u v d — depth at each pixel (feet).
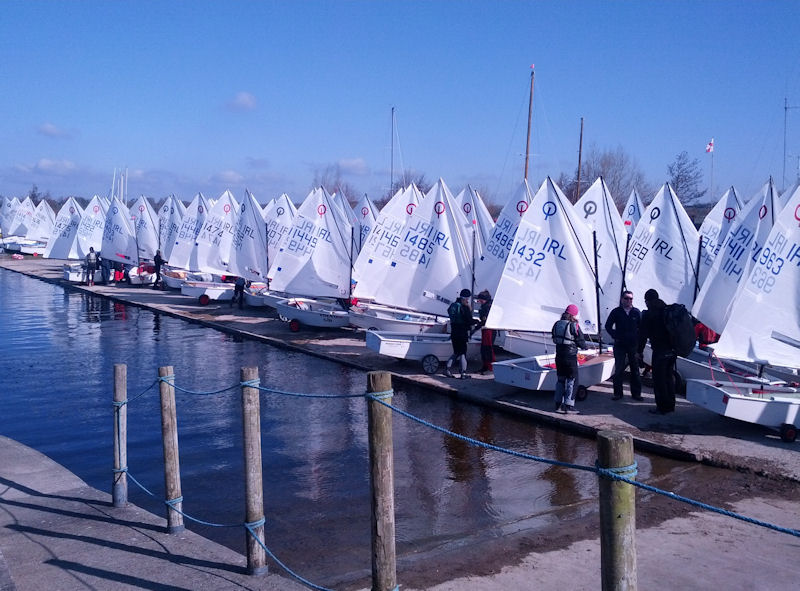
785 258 36.86
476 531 24.71
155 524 23.79
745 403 33.94
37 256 211.20
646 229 57.88
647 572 20.70
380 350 51.19
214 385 50.47
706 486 29.12
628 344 42.60
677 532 23.93
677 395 44.57
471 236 61.67
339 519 25.96
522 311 48.52
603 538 11.03
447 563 21.71
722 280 47.29
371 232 62.03
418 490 29.27
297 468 32.32
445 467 32.37
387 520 15.38
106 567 20.17
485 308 54.75
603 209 55.57
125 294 114.52
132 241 129.59
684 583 19.97
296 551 22.99
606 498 10.94
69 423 40.40
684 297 56.75
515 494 28.76
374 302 65.21
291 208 91.30
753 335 37.42
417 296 61.05
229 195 106.01
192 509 27.09
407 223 60.54
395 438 37.11
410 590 19.70
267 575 19.75
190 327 81.76
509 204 59.21
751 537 23.43
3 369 56.18
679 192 155.84
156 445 36.14
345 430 38.91
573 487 29.55
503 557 22.11
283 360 60.39
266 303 85.61
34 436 37.76
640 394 43.11
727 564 21.25
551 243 47.57
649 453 33.99
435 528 25.05
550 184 47.24
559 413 40.06
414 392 48.06
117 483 25.43
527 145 107.14
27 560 20.68
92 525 23.63
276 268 74.90
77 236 146.20
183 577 19.51
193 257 110.52
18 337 73.00
